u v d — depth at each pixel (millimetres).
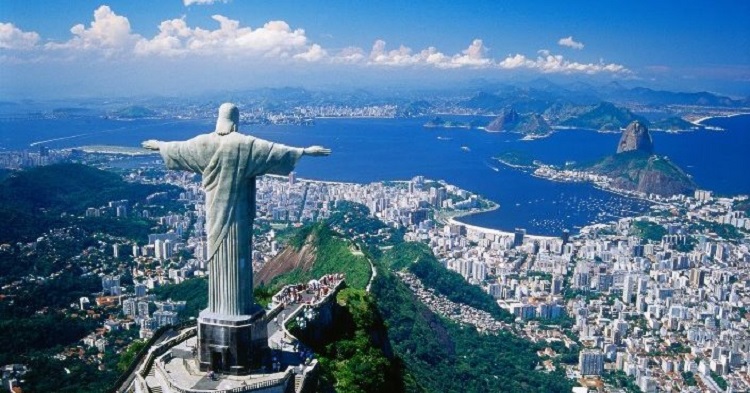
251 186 63656
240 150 61625
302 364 66625
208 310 63594
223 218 62156
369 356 87062
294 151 61688
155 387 61531
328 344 87500
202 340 62906
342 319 97938
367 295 107312
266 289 122250
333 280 111562
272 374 62875
